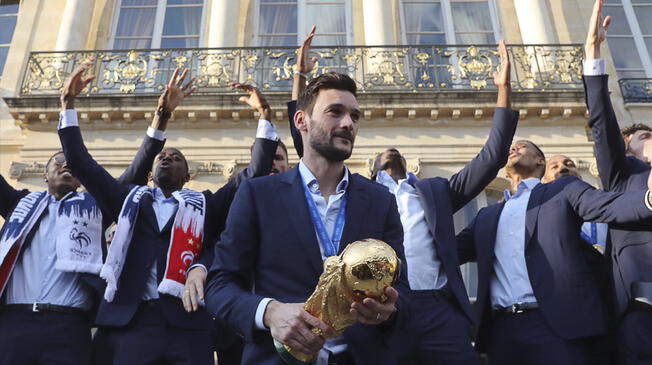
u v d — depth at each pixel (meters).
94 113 9.88
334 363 2.24
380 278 1.84
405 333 3.48
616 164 3.50
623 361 3.14
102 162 9.65
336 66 10.63
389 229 2.53
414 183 4.09
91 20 11.73
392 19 11.48
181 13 11.97
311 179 2.58
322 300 1.92
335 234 2.46
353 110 2.55
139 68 10.59
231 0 11.63
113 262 3.57
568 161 4.80
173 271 3.59
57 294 3.80
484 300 3.83
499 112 3.87
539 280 3.50
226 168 9.56
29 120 9.95
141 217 3.90
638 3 12.34
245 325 2.12
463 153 9.73
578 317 3.31
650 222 2.89
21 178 9.51
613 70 11.39
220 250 2.41
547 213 3.66
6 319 3.72
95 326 3.83
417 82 10.54
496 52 10.76
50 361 3.63
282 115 9.77
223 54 10.75
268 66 10.63
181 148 9.76
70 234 3.93
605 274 3.57
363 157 9.70
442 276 3.76
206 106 9.84
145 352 3.43
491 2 12.02
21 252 3.94
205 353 3.62
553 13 11.70
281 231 2.41
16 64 11.25
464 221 9.44
